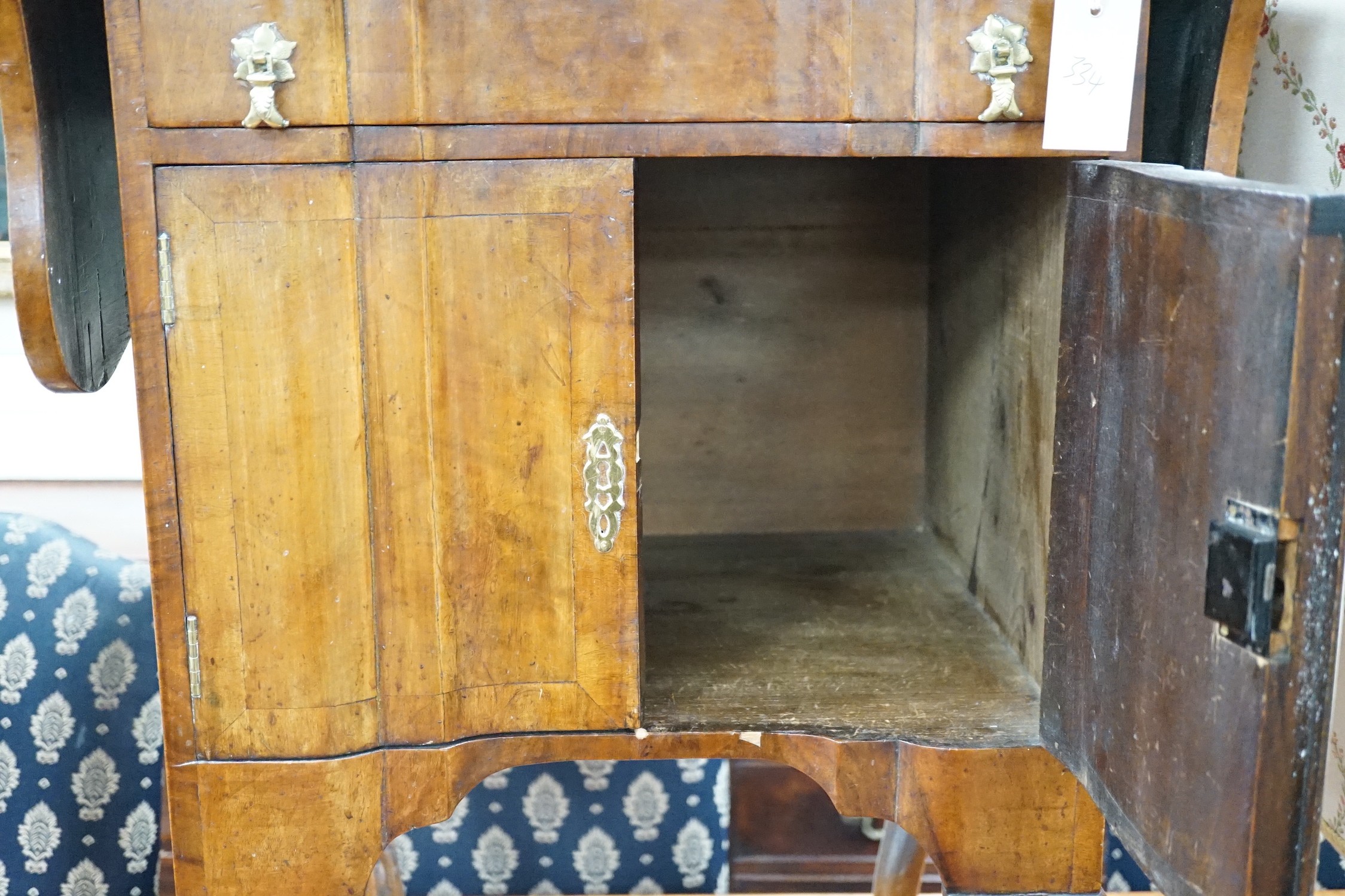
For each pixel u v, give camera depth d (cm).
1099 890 92
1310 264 57
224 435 84
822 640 107
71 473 138
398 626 87
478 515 86
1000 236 107
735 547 132
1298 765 62
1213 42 85
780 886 145
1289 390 59
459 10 80
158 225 81
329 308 82
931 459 133
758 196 130
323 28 79
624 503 87
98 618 116
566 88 81
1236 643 63
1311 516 59
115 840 115
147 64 79
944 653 105
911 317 133
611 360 84
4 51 81
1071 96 80
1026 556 101
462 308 83
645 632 109
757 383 134
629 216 82
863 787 91
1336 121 119
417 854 138
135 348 82
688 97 81
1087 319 81
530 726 90
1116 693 77
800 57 81
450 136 81
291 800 88
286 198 81
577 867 138
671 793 137
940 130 82
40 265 83
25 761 114
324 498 85
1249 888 63
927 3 80
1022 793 90
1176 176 71
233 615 86
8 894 114
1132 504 75
